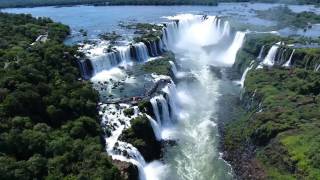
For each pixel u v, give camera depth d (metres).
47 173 60.97
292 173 69.88
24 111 72.31
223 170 76.75
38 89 79.19
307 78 102.00
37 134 66.44
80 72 108.12
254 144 82.81
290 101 92.00
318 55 108.06
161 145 85.81
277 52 119.69
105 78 109.25
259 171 74.38
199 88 114.94
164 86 102.06
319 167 66.81
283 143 75.69
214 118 97.56
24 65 87.44
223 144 85.56
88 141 71.25
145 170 76.88
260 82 105.31
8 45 110.25
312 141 73.69
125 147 75.81
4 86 76.12
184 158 81.06
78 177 60.41
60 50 105.81
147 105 89.19
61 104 79.06
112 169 64.06
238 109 101.62
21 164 59.66
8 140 63.19
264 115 87.00
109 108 89.00
